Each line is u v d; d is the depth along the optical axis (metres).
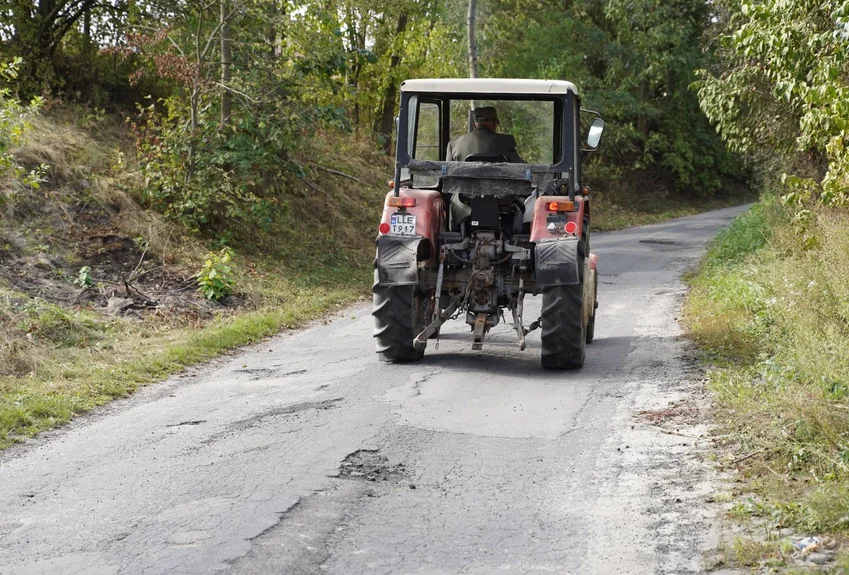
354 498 5.14
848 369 6.09
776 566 4.02
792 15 10.93
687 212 42.00
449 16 29.80
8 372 8.67
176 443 6.39
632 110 41.00
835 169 9.33
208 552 4.39
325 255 18.12
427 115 9.55
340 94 19.56
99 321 11.14
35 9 19.23
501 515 4.87
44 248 13.22
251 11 16.62
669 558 4.25
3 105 12.26
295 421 6.82
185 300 12.98
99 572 4.20
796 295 8.44
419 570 4.19
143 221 15.04
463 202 9.21
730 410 6.66
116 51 16.88
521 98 9.16
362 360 9.38
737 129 15.93
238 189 16.31
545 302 8.59
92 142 16.78
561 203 8.59
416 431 6.47
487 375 8.47
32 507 5.17
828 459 5.06
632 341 10.30
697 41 43.03
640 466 5.62
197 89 16.31
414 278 8.66
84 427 7.07
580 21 42.12
